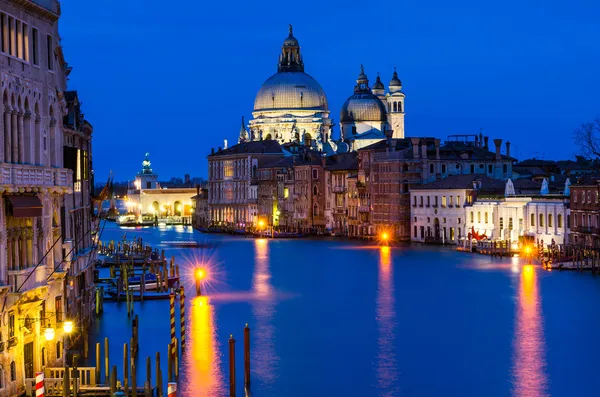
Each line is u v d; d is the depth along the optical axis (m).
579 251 137.38
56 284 64.88
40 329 61.34
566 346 82.12
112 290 114.62
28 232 58.41
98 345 66.81
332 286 126.19
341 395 67.44
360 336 87.44
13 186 54.78
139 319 95.75
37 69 61.00
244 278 138.00
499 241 170.38
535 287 119.38
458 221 195.88
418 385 69.94
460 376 72.31
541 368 74.50
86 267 84.50
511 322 93.88
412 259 165.38
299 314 100.56
